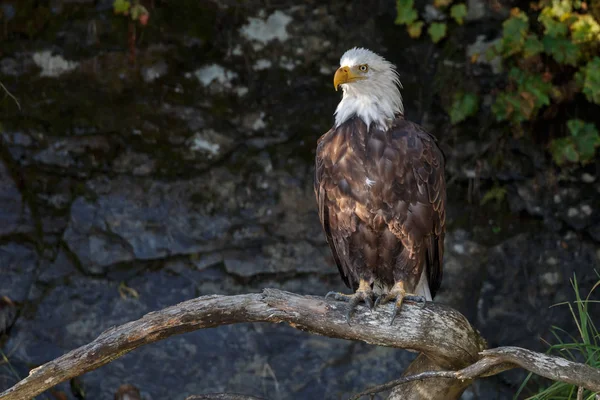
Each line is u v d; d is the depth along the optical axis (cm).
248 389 1047
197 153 1095
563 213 1095
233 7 1096
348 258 858
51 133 1088
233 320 669
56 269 1073
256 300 669
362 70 813
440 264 872
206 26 1095
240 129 1099
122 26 1084
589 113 1093
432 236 837
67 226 1083
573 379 610
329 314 680
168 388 1045
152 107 1091
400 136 800
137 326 653
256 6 1096
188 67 1093
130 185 1091
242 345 1066
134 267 1077
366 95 816
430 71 1105
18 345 1045
